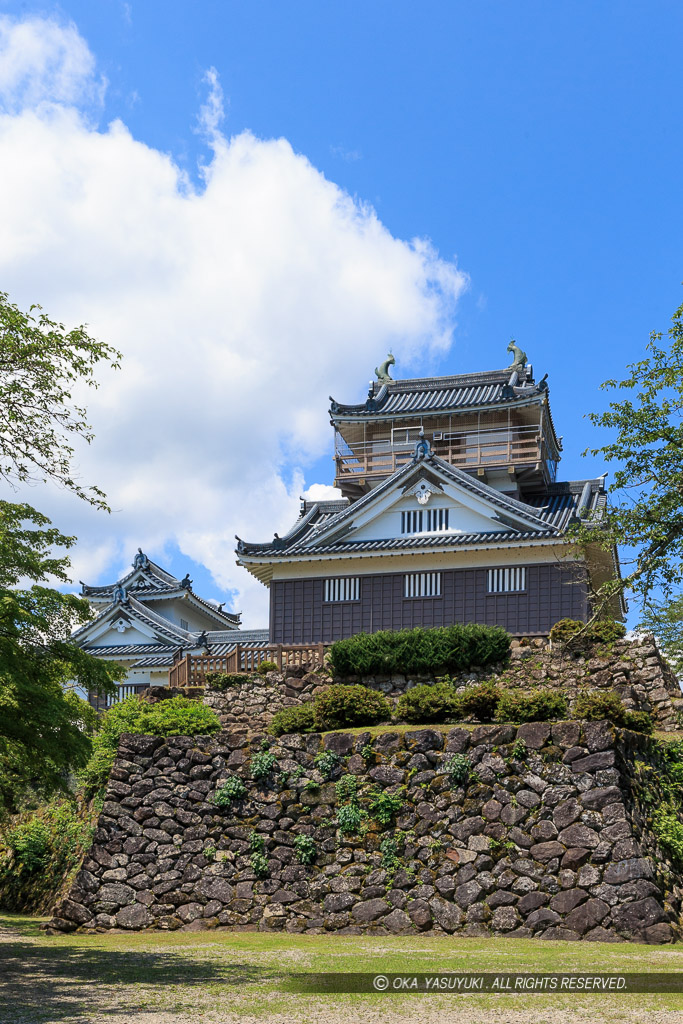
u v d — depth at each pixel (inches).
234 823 885.8
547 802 807.1
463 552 1473.9
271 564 1571.1
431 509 1523.1
